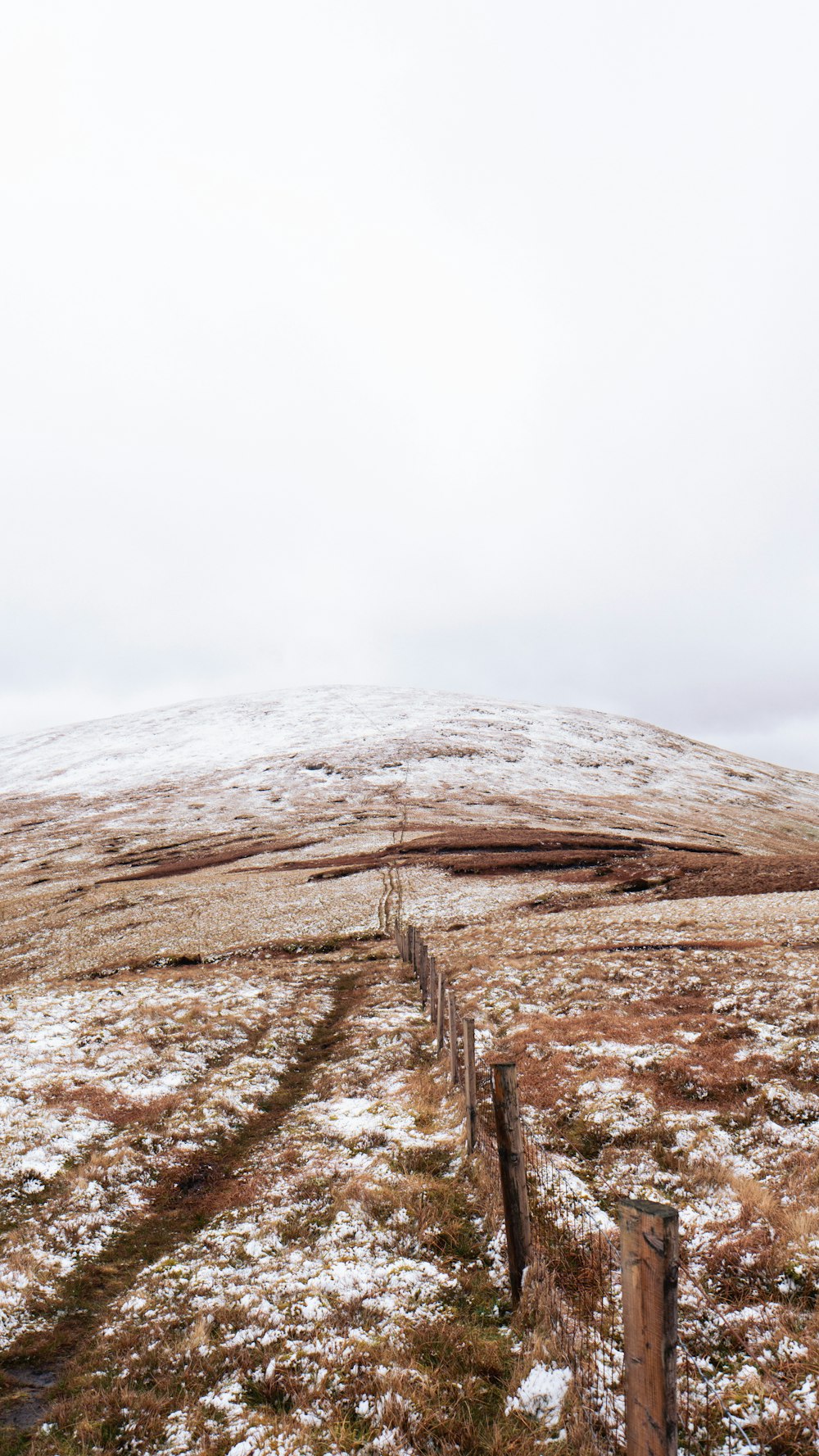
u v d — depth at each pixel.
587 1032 15.56
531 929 32.44
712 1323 6.65
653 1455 4.05
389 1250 8.52
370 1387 6.26
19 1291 8.38
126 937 40.06
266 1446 5.75
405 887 49.03
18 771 134.88
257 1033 19.58
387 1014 20.30
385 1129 12.02
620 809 97.25
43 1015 21.02
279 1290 7.89
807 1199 8.38
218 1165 11.92
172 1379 6.73
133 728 157.62
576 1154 10.60
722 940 25.33
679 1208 8.83
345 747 125.25
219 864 65.50
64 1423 6.36
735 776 135.00
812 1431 5.28
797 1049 13.48
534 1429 5.61
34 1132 12.67
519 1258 7.21
